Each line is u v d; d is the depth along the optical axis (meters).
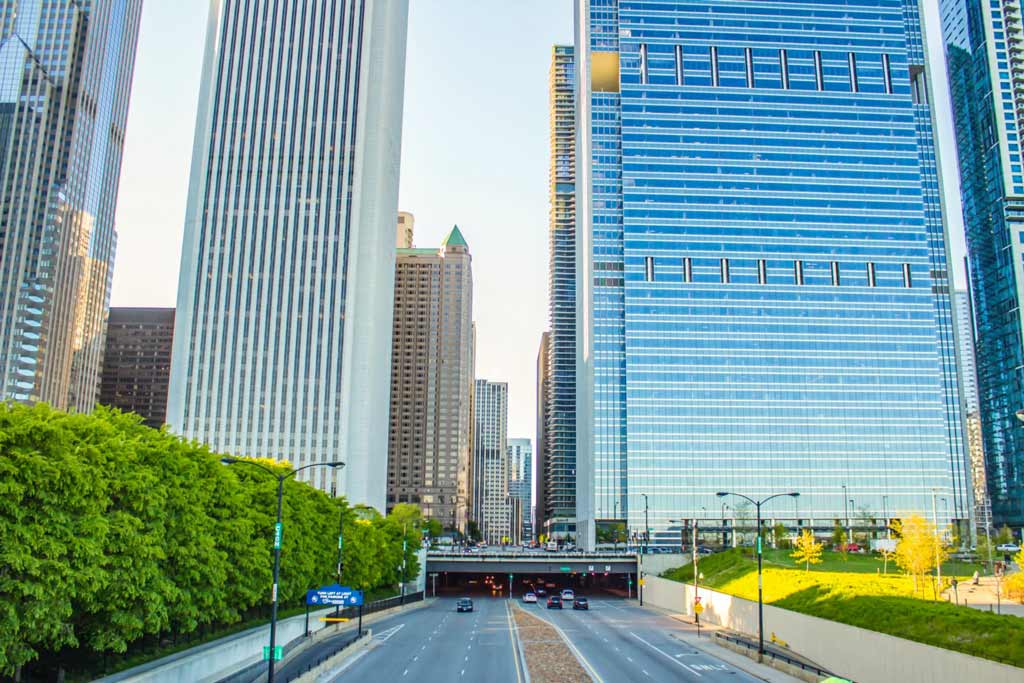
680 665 57.09
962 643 46.16
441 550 169.38
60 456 37.16
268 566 62.59
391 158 186.25
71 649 46.09
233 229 168.12
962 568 119.19
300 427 159.50
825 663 59.28
